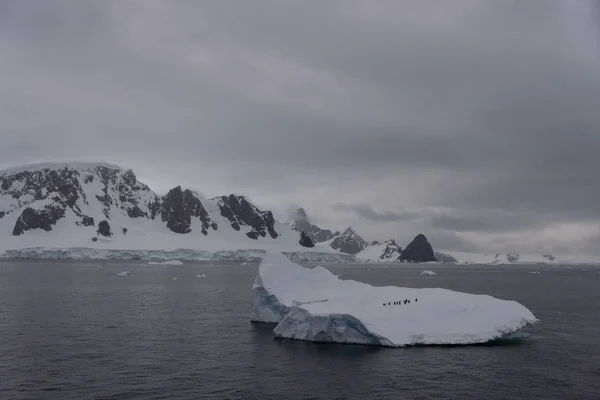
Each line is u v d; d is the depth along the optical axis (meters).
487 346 60.31
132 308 98.69
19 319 82.69
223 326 76.69
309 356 55.91
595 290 158.62
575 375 49.84
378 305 66.25
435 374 49.50
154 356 57.09
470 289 162.12
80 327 75.56
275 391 45.06
